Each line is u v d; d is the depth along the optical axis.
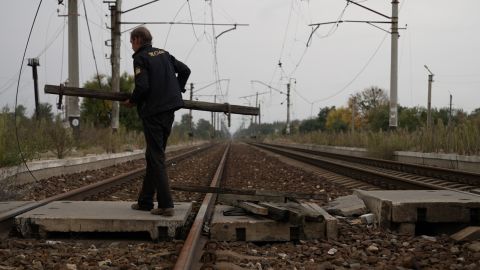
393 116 28.67
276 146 59.53
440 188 9.94
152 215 6.46
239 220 6.44
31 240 6.11
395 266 4.99
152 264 5.10
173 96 6.50
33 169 12.75
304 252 5.77
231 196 7.21
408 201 6.98
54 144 17.02
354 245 6.08
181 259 4.71
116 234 6.49
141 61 6.39
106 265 4.99
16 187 11.06
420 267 5.00
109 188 11.87
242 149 51.84
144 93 6.37
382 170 19.70
